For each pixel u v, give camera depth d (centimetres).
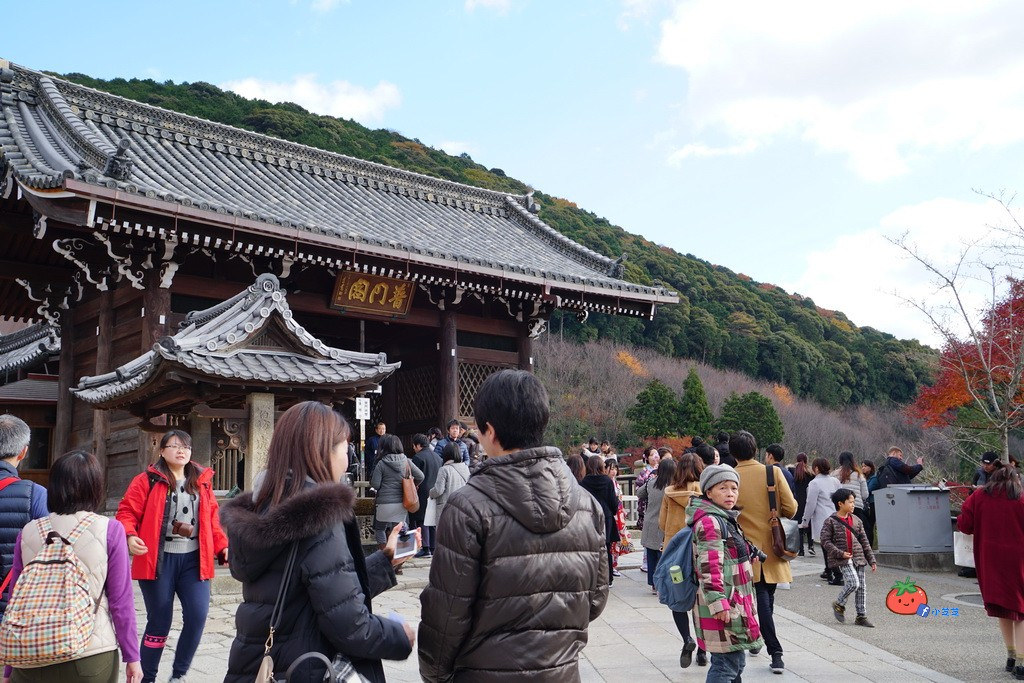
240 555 238
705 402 4119
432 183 2211
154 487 523
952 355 1647
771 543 594
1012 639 610
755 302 6556
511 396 268
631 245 6506
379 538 1019
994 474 636
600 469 952
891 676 586
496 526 246
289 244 1395
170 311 1328
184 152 1762
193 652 528
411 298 1697
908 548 1223
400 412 1952
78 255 1362
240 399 970
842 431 5409
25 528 358
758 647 441
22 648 326
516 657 241
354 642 231
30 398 1670
